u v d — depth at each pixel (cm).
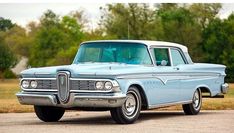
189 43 7869
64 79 1062
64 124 1098
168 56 1258
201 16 8606
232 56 7581
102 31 9144
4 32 11869
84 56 1205
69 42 9769
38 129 988
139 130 973
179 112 1441
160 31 8112
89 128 1008
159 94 1191
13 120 1208
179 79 1267
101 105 1045
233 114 1358
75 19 10094
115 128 1008
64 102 1068
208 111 1478
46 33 9788
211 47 7850
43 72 1090
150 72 1157
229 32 7875
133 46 1180
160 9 8850
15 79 9500
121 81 1059
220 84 1424
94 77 1047
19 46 11450
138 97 1113
